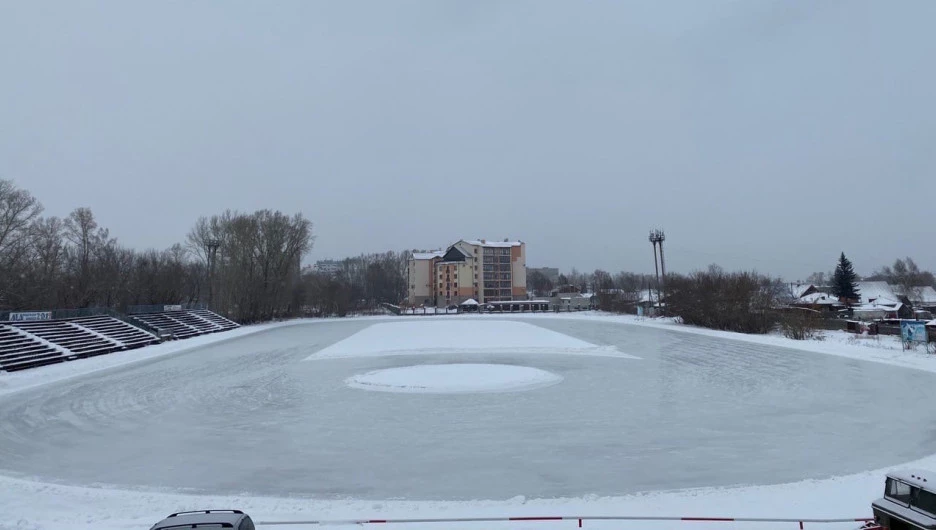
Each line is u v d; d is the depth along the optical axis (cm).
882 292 9356
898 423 1500
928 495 693
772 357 2933
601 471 1138
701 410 1683
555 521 862
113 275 6222
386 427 1523
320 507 955
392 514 916
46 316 3756
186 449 1345
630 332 4841
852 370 2431
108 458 1280
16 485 1092
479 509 934
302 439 1414
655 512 893
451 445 1340
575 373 2436
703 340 4000
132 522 873
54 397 2078
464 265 12000
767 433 1412
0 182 4894
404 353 3331
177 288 7350
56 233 5919
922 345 3019
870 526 764
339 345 3938
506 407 1756
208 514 673
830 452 1244
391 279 14062
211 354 3553
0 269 4756
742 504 927
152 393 2130
